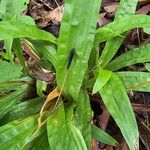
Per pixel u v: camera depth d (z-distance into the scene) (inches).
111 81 9.1
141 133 10.4
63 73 9.0
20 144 8.7
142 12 12.4
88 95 9.9
